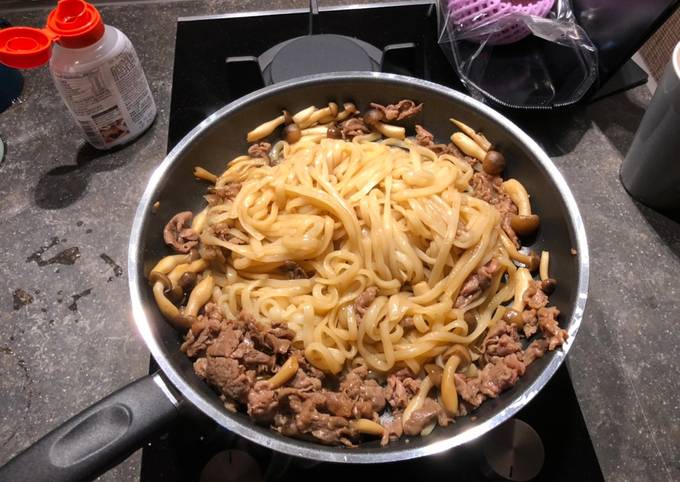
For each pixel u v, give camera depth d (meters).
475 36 0.45
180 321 0.34
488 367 0.33
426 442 0.29
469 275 0.36
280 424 0.32
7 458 0.33
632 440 0.33
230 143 0.41
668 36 0.45
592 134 0.44
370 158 0.40
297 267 0.37
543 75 0.45
